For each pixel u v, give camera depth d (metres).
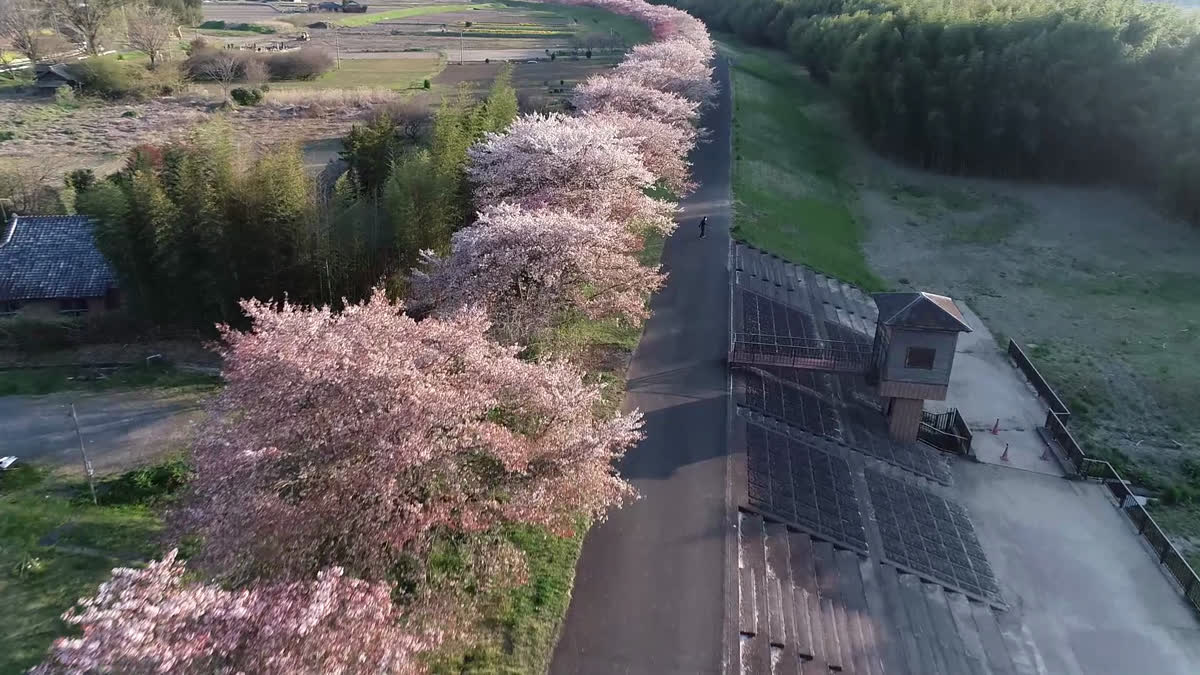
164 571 12.58
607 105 45.03
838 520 25.36
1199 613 24.27
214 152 32.38
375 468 15.55
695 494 23.83
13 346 31.98
